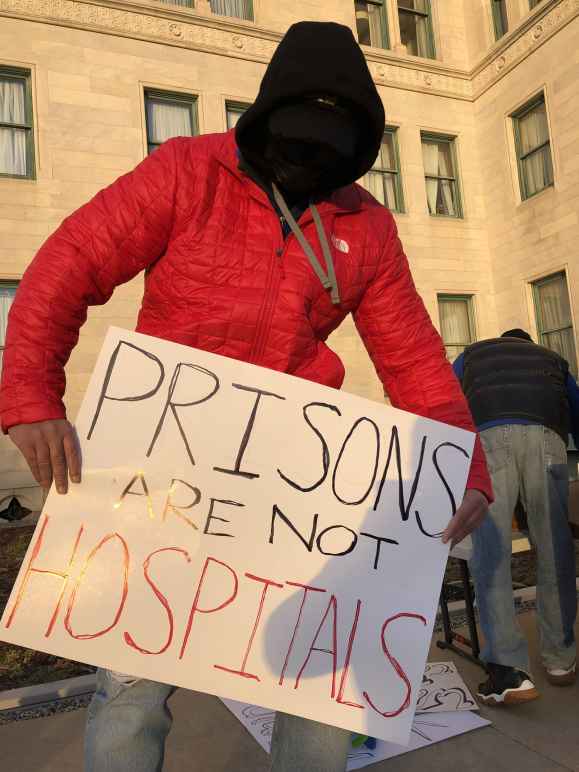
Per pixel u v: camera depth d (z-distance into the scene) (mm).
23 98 10852
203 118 11930
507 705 2773
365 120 1394
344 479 1457
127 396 1367
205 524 1358
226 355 1443
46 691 2943
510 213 13812
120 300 10656
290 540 1399
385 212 1706
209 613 1324
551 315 13188
